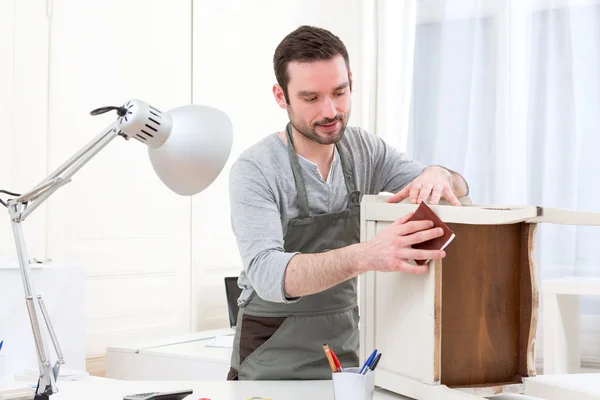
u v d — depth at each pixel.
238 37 3.44
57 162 2.66
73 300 2.35
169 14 3.10
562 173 3.32
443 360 1.31
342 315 1.62
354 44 3.74
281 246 1.52
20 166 2.53
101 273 2.81
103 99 2.83
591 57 3.28
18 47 2.53
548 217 1.16
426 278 1.29
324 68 1.49
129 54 2.93
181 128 1.17
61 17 2.68
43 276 2.27
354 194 1.68
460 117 3.55
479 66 3.52
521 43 3.42
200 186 1.21
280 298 1.41
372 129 3.75
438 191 1.47
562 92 3.32
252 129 3.52
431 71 3.64
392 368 1.39
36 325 1.20
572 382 1.37
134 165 2.94
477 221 1.21
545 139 3.35
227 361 2.39
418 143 3.67
